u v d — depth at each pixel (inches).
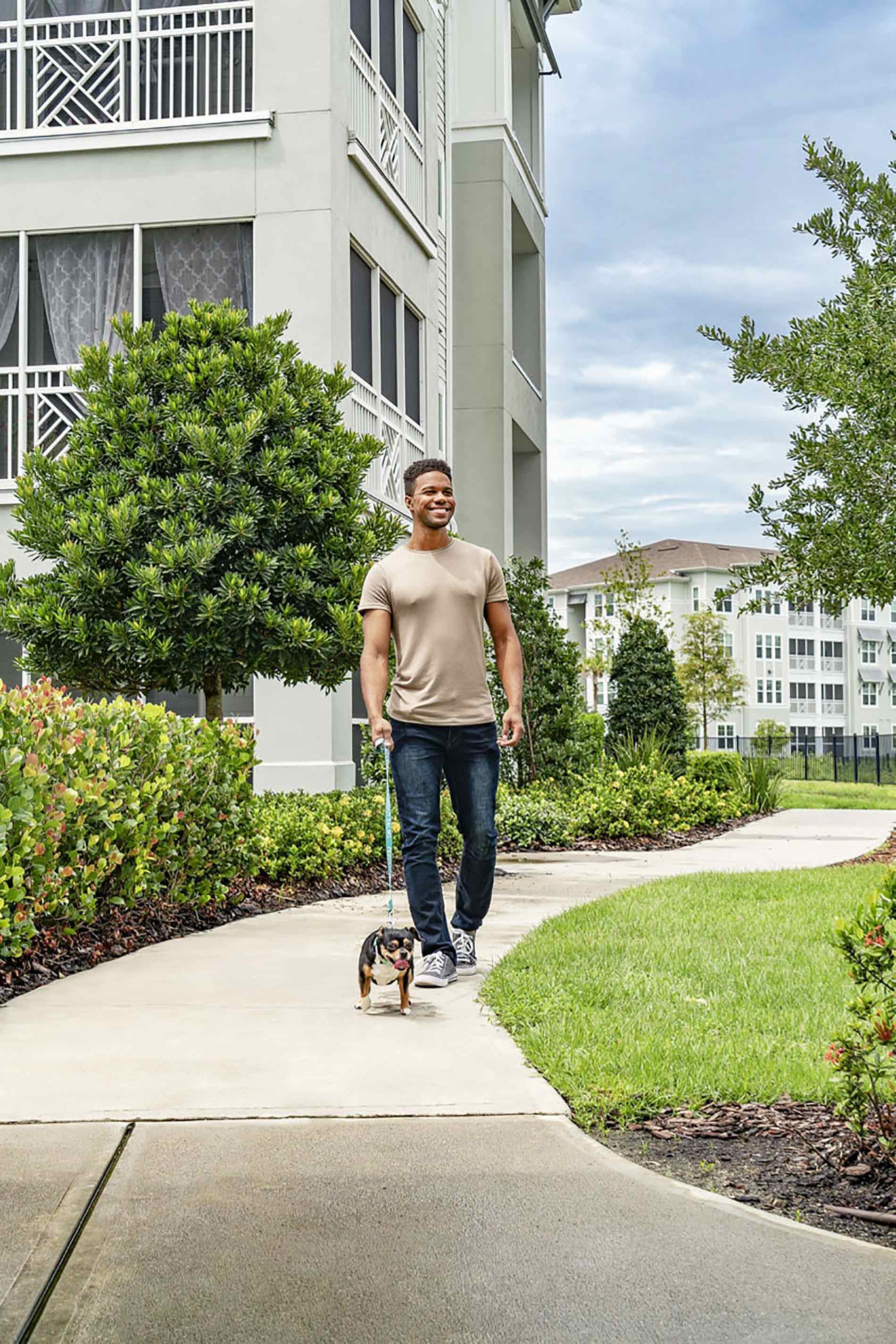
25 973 217.5
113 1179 123.0
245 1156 129.4
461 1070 159.8
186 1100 146.6
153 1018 186.7
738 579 364.5
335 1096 148.6
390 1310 98.3
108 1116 140.7
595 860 456.4
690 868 421.7
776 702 2854.3
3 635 481.1
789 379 332.5
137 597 330.3
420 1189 121.3
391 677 397.4
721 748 2760.8
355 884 349.4
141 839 254.5
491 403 755.4
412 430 612.4
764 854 477.1
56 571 349.7
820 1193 123.0
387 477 560.4
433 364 644.1
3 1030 179.5
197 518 341.7
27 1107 143.7
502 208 757.9
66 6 500.1
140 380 359.6
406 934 191.5
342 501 363.6
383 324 573.6
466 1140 134.8
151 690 362.0
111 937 251.4
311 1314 97.4
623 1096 146.9
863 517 332.8
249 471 347.6
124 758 251.0
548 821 500.4
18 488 354.3
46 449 489.1
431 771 220.5
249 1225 112.8
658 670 761.6
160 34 481.1
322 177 470.0
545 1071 158.4
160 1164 127.0
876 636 3004.4
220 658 339.0
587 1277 104.0
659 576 2694.4
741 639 2790.4
